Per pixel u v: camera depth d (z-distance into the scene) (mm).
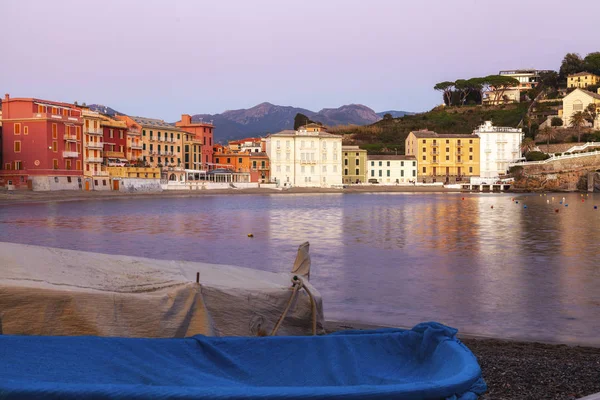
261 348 8055
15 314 7785
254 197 125438
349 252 33719
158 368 7145
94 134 123062
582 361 12008
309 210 76875
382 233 45375
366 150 190750
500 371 10820
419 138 184875
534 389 9570
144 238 41938
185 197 121375
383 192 160750
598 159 159750
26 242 39062
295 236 43312
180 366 7332
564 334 15695
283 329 10234
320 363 7918
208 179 156250
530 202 99688
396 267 27828
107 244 38250
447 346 7730
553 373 10680
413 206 86812
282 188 155750
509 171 175500
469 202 100125
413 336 8461
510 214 68062
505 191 163750
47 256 9641
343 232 46375
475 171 184250
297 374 7684
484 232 45781
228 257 32219
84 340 7273
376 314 18156
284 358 7953
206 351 7801
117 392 5559
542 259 30188
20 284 7875
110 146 132125
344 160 182875
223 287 9664
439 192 161250
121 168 128875
